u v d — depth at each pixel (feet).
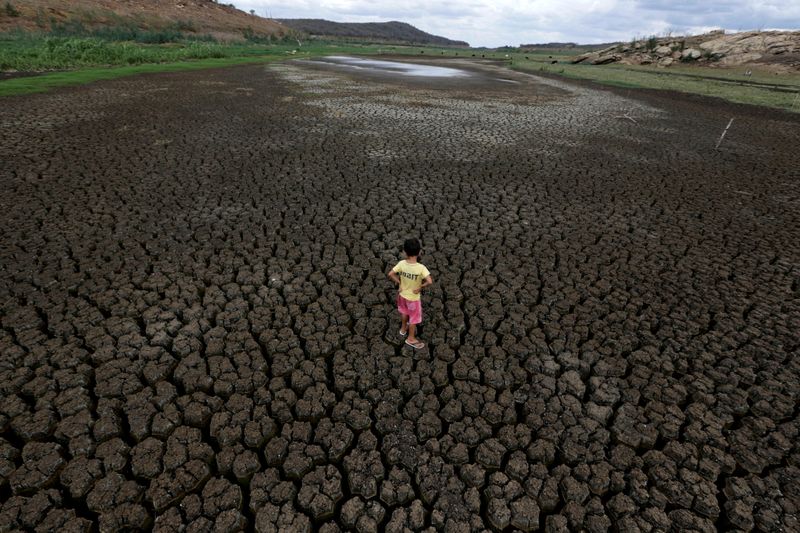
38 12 204.95
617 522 11.35
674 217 31.24
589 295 21.43
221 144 45.60
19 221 25.84
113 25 242.78
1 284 19.74
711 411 14.79
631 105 87.45
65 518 10.86
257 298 20.01
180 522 10.90
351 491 12.01
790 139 59.82
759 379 16.28
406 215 30.01
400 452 13.08
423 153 45.80
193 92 79.20
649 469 12.84
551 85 122.31
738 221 30.81
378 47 470.80
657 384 15.87
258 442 13.20
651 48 217.77
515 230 28.35
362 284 21.81
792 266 24.61
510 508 11.61
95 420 13.58
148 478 12.06
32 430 12.94
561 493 12.18
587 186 37.40
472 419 14.33
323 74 126.82
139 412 13.97
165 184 33.40
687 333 18.67
